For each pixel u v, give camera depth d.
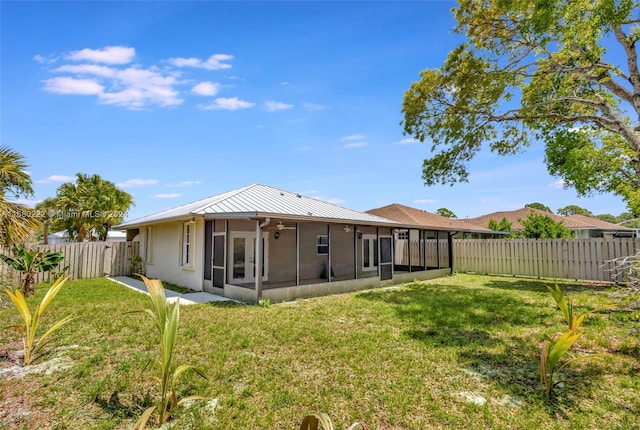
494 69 11.08
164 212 15.37
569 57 9.87
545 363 3.75
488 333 6.06
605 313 7.50
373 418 3.24
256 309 8.01
